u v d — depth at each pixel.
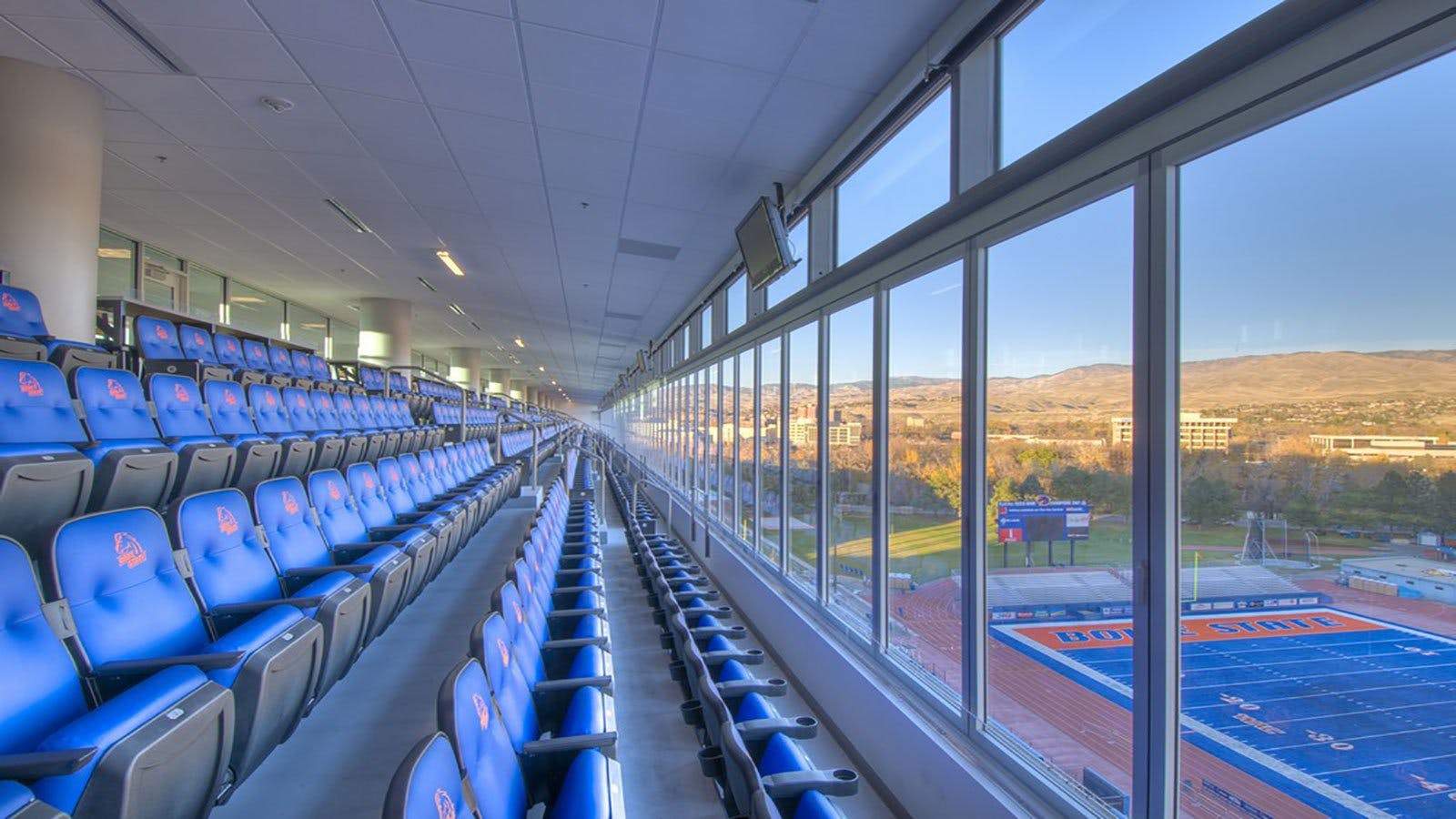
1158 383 1.50
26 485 1.96
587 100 3.33
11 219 3.30
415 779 0.94
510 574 2.38
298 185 4.86
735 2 2.48
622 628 4.32
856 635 3.08
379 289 9.41
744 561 5.11
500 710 1.63
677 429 10.46
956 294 2.39
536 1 2.56
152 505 2.67
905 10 2.44
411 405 8.82
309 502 3.04
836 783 1.65
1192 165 1.45
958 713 2.21
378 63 3.08
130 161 4.44
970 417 2.24
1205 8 1.50
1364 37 1.10
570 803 1.49
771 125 3.46
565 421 35.78
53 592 1.50
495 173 4.45
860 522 3.28
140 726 1.21
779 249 3.72
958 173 2.45
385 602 2.63
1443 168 1.01
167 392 3.65
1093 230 1.76
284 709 1.79
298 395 5.21
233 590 2.20
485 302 10.12
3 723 1.25
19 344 3.04
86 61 3.22
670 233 5.61
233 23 2.82
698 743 2.74
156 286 7.18
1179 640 1.46
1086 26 1.90
